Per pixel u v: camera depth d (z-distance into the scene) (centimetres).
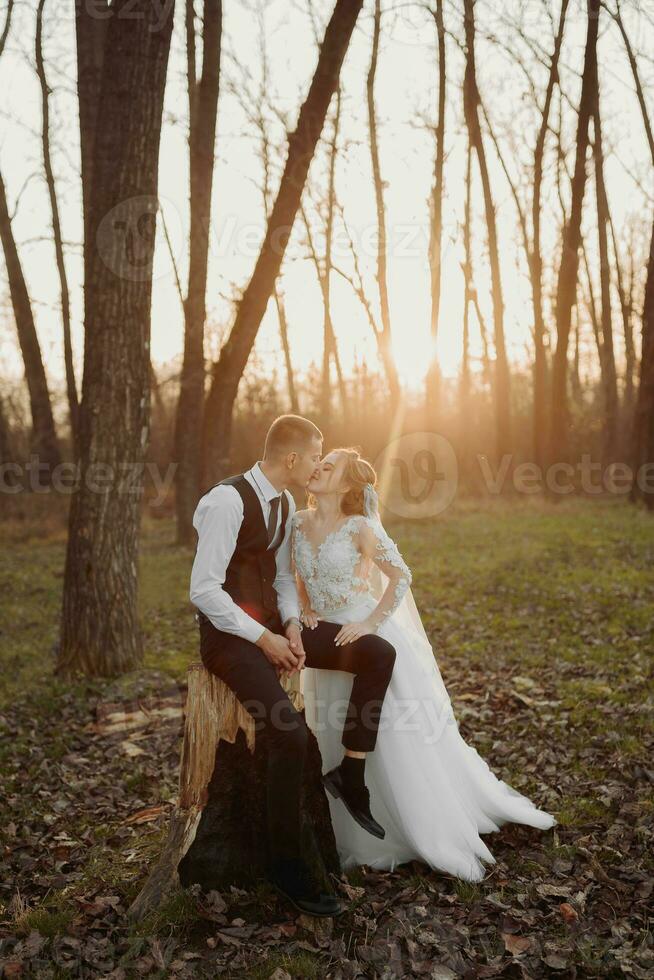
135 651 680
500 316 2158
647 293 1622
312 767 338
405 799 339
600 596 874
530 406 2669
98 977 280
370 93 1884
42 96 1750
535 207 2170
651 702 527
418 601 934
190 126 1380
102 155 639
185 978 277
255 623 316
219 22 1130
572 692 569
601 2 1691
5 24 1557
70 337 1891
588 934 289
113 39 629
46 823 410
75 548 665
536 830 372
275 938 298
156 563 1240
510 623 800
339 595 348
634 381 2820
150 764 483
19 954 295
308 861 314
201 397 1384
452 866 333
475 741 494
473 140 2073
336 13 791
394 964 279
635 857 342
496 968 272
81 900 327
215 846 326
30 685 650
